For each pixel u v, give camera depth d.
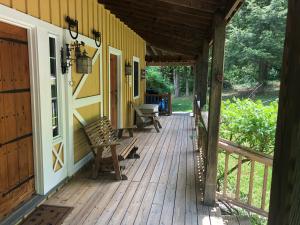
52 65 3.74
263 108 4.65
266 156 3.46
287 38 0.79
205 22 4.60
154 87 15.04
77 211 3.17
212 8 3.12
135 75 9.39
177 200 3.50
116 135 5.52
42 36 3.29
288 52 0.78
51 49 3.71
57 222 2.91
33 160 3.38
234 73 18.53
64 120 3.99
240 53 17.64
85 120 4.80
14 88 2.96
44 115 3.39
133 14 6.36
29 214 3.06
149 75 15.31
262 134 4.45
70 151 4.15
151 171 4.58
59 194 3.63
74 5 4.23
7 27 2.82
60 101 3.87
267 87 17.25
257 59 17.25
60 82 3.85
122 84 7.48
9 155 2.89
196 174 4.45
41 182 3.42
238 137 4.64
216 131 3.32
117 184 4.00
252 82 17.97
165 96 11.85
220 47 3.17
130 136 5.96
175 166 4.85
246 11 17.92
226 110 4.95
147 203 3.41
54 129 3.85
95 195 3.61
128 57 8.14
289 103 0.76
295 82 0.73
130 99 8.53
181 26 6.10
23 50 3.11
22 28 3.07
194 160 5.21
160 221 2.99
